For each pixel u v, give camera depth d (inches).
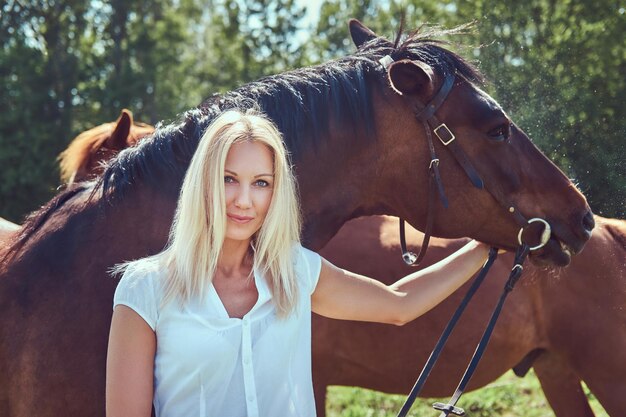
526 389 253.1
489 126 107.7
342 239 158.6
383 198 112.2
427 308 98.2
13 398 95.0
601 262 149.3
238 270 83.5
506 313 152.9
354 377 159.8
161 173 100.9
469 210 110.1
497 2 191.8
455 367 155.5
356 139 107.5
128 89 741.9
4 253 102.1
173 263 80.6
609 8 191.5
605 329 148.8
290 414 81.2
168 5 895.7
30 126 676.1
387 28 603.5
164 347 78.8
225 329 78.7
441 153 108.7
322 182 107.2
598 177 148.5
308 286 85.4
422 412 234.4
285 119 104.7
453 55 111.7
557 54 178.7
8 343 95.0
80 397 91.9
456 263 105.7
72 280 95.5
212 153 79.5
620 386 148.9
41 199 673.6
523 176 110.2
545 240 109.0
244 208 80.4
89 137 166.7
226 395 79.1
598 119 155.2
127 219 99.0
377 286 91.7
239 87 108.9
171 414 79.7
